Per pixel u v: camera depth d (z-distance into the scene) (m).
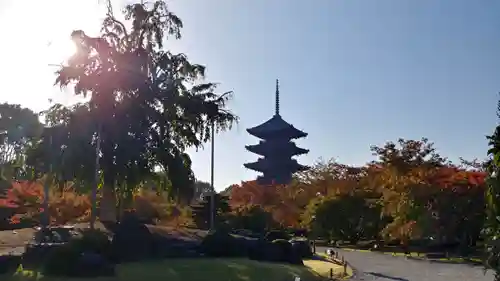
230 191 89.25
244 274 28.30
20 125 83.62
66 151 35.34
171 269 27.30
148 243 30.81
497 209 14.75
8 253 27.16
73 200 48.62
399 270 38.78
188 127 41.31
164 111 39.03
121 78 36.31
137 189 39.75
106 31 40.19
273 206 78.06
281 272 30.39
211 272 27.61
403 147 67.38
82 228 33.84
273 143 106.94
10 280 22.64
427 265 42.50
